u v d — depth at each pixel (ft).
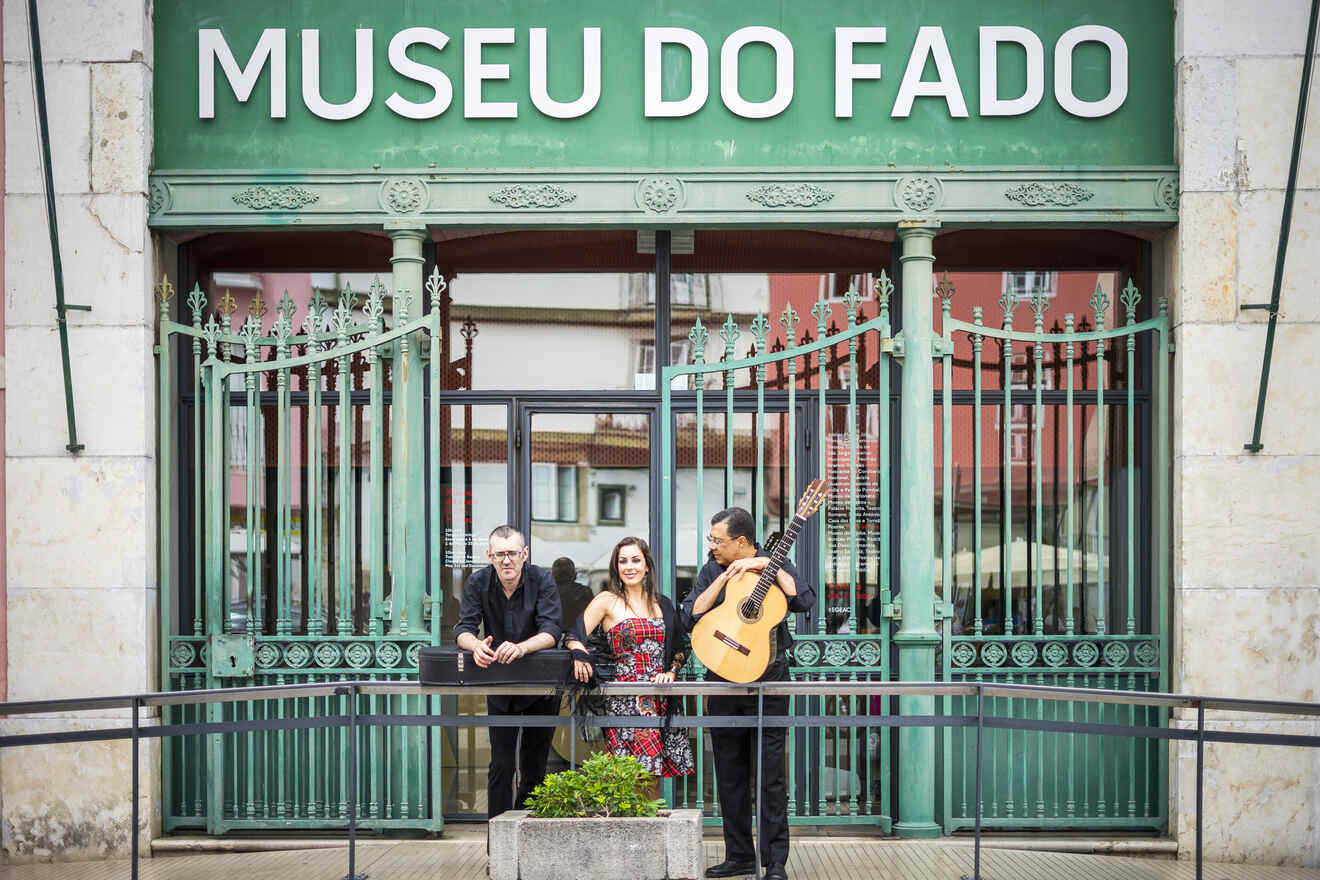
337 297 25.26
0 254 23.18
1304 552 22.80
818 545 24.13
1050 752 24.09
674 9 23.80
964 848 22.50
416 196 23.68
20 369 23.11
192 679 23.91
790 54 23.68
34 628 22.91
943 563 23.84
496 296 25.05
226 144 23.82
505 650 18.79
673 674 20.18
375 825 23.53
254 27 23.88
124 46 23.30
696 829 18.39
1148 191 23.53
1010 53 23.81
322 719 18.80
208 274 25.26
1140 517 24.47
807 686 18.72
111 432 23.08
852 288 24.00
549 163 23.77
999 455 24.56
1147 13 23.80
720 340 24.98
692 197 23.65
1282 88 23.09
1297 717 22.53
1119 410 24.64
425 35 23.73
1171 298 23.89
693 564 24.57
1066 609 24.40
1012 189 23.57
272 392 24.67
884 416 23.98
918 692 18.57
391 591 24.47
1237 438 22.94
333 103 23.81
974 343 24.00
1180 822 22.77
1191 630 22.80
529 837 18.31
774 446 24.71
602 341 25.00
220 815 23.56
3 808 22.76
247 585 24.18
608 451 24.90
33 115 23.29
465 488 24.88
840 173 23.62
